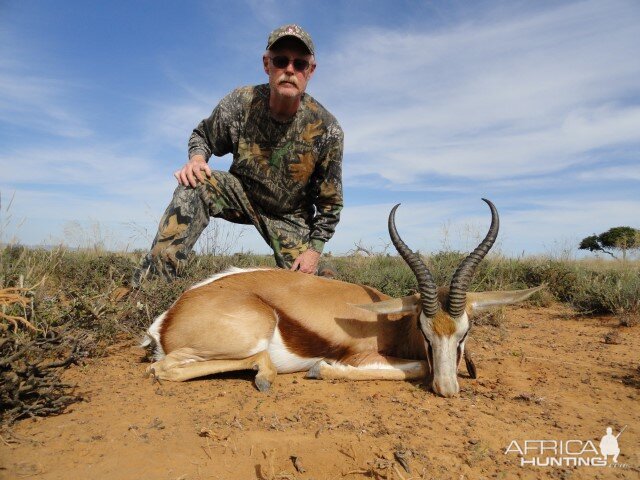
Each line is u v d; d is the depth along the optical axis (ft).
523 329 6.78
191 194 6.11
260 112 6.16
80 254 9.02
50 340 3.75
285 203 6.65
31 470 2.61
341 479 2.73
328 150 6.36
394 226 4.29
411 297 4.39
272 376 4.19
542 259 12.41
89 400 3.64
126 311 5.37
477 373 4.64
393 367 4.45
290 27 5.69
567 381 4.43
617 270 11.05
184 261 6.14
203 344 4.20
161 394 3.84
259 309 4.30
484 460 2.97
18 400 3.22
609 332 6.59
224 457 2.85
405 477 2.74
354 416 3.53
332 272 6.78
